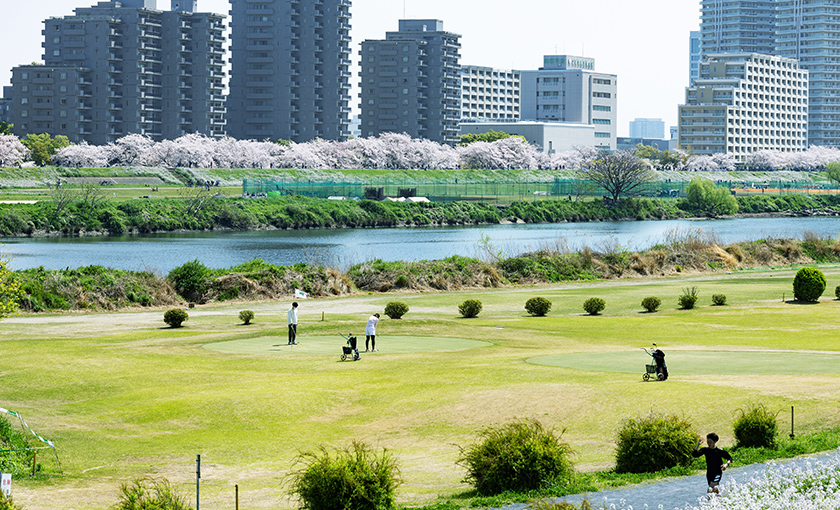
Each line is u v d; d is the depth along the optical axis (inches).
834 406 1043.9
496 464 819.4
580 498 772.0
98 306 2532.0
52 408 1289.4
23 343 1829.5
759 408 963.3
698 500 740.7
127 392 1376.7
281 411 1211.9
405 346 1763.0
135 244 5039.4
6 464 949.2
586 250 3476.9
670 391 1147.3
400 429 1111.6
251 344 1809.8
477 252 4443.9
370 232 6181.1
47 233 5698.8
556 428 1051.9
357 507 737.0
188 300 2741.1
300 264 3016.7
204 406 1241.4
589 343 1797.5
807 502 697.6
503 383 1284.4
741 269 3681.1
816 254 3946.9
